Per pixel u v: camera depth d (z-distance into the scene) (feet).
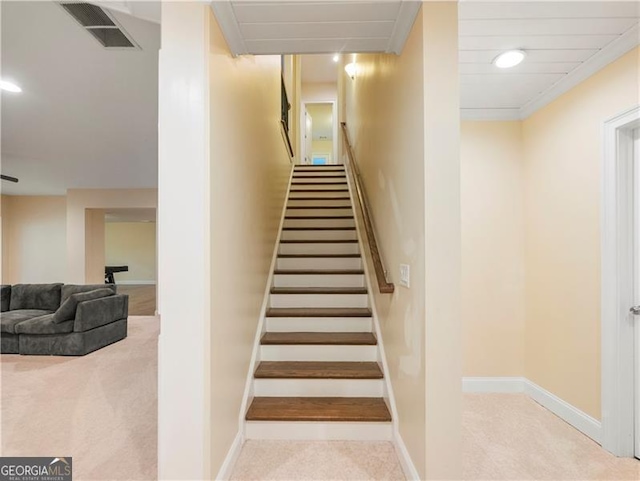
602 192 6.35
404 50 5.78
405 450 5.58
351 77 16.01
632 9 5.04
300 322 8.75
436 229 4.72
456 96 4.75
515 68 6.60
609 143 6.23
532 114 8.23
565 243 7.23
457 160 4.75
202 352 4.70
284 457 5.94
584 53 6.13
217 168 5.15
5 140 12.00
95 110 9.55
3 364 11.13
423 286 4.78
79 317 12.03
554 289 7.55
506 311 8.61
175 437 4.69
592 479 5.51
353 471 5.60
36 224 23.20
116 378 9.85
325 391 7.22
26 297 14.47
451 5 4.79
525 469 5.74
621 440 6.07
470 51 6.06
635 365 6.11
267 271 9.83
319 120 32.37
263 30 5.51
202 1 4.78
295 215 13.88
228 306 5.66
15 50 6.64
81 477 5.58
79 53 6.77
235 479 5.42
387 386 6.83
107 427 7.09
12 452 6.26
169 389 4.70
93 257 20.97
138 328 16.28
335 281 10.33
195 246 4.72
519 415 7.48
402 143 5.94
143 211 22.15
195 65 4.75
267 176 10.23
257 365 7.65
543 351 7.88
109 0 4.79
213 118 4.99
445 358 4.68
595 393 6.52
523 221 8.58
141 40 6.34
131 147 12.76
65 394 8.75
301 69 24.86
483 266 8.63
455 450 4.65
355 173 11.46
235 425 6.03
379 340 7.79
